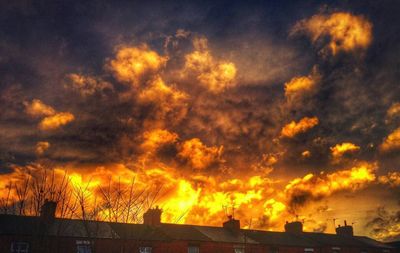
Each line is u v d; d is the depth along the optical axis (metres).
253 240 36.81
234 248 34.91
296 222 44.38
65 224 26.77
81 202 13.50
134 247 14.77
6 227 24.50
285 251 37.75
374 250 43.16
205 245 33.69
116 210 13.79
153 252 30.89
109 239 26.62
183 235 33.50
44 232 12.84
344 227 48.28
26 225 25.03
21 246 24.02
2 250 23.47
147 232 32.06
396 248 44.94
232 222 39.28
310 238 42.03
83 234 26.44
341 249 41.16
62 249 25.25
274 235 40.69
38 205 12.77
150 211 35.03
